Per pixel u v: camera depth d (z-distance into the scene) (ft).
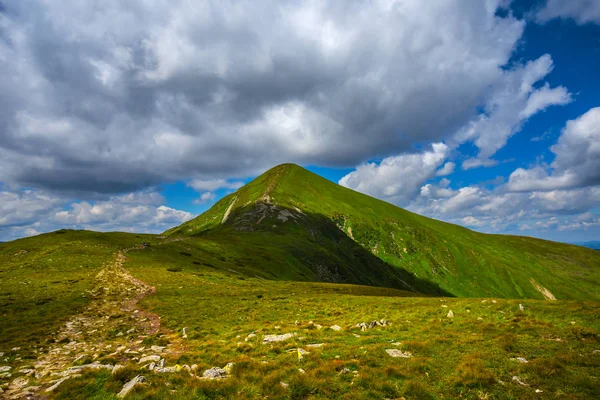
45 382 52.34
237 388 44.96
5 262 239.50
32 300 136.67
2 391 49.19
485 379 48.37
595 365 54.60
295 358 59.00
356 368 53.62
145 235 396.16
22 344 83.56
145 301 145.69
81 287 166.20
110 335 95.66
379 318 105.60
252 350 69.31
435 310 110.73
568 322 83.92
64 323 107.55
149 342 86.12
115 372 51.03
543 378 49.37
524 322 85.15
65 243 289.94
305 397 43.42
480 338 71.82
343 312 123.44
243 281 226.17
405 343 67.21
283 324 100.63
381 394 44.16
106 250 279.90
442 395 45.03
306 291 207.10
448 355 60.85
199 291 174.29
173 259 279.69
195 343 82.58
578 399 43.32
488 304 109.40
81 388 48.03
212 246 366.43
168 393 43.32
